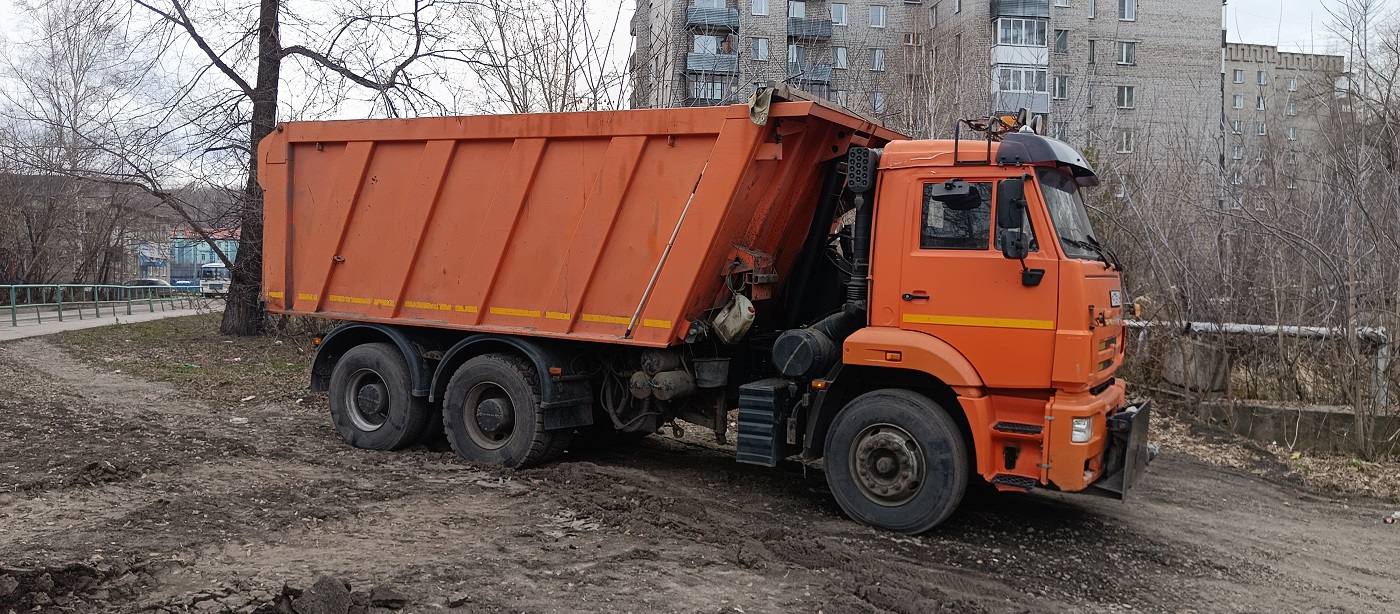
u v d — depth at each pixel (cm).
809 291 723
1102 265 611
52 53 2677
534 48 1373
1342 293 923
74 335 1931
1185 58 3334
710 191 655
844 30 2369
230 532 545
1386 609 519
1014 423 580
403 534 559
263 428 918
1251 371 1008
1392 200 911
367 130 808
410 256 792
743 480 757
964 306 582
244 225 1794
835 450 628
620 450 863
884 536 605
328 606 423
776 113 631
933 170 596
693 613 449
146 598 434
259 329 1864
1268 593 538
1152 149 1428
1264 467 852
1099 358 582
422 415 820
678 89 1552
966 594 507
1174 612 500
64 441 803
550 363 733
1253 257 1034
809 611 460
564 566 509
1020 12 3034
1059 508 699
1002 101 1519
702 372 724
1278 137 1253
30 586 429
